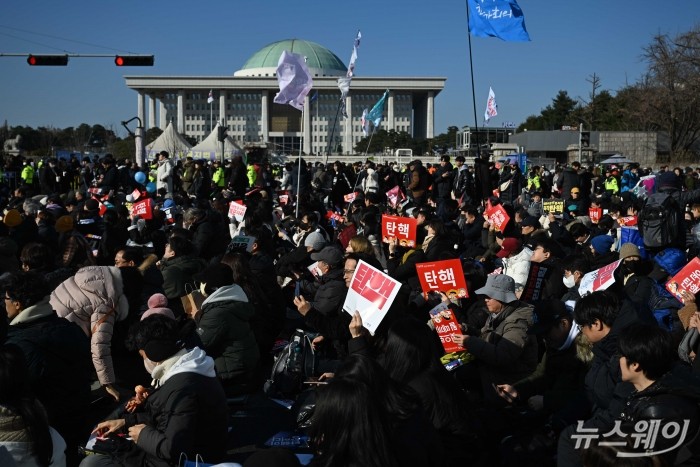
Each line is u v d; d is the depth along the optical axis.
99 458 4.79
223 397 4.77
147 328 4.71
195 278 7.39
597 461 3.62
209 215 11.69
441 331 6.27
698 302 6.17
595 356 4.84
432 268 6.83
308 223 12.45
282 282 10.42
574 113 81.06
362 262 5.75
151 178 30.55
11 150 72.50
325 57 181.38
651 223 7.48
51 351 5.35
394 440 3.28
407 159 93.56
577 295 7.58
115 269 6.67
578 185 20.16
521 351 5.75
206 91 160.12
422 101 168.62
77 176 30.59
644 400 3.70
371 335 5.74
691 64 49.59
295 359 6.85
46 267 7.63
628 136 54.66
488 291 5.99
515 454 5.00
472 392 6.46
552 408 5.32
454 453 4.35
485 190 18.47
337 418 3.18
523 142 56.00
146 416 4.84
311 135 162.75
